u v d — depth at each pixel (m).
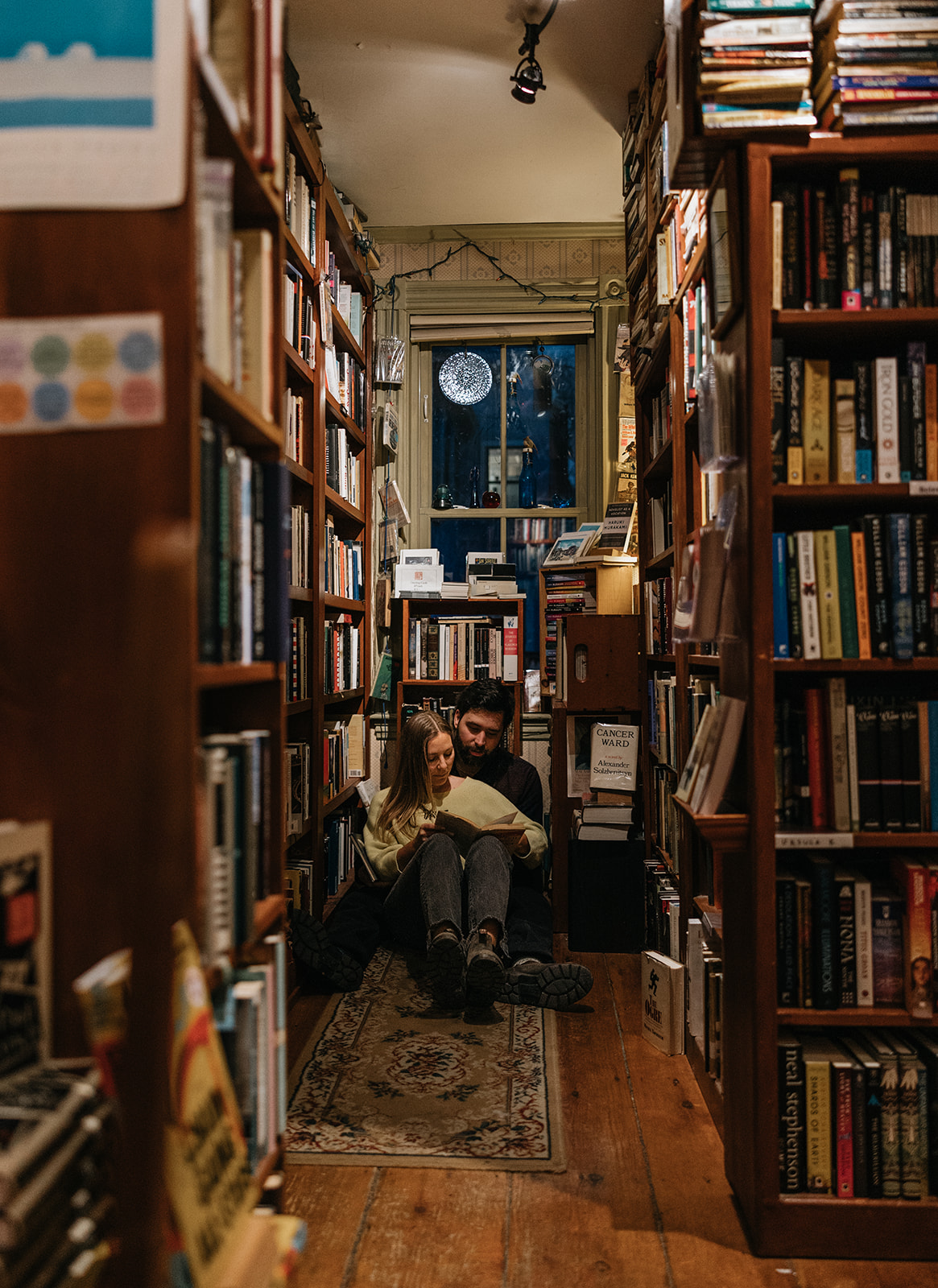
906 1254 1.50
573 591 3.78
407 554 3.87
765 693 1.54
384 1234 1.55
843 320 1.54
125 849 0.91
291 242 2.53
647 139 2.80
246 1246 0.89
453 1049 2.30
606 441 4.11
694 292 2.26
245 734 1.20
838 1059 1.56
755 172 1.53
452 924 2.50
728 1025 1.73
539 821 3.45
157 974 0.88
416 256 4.19
